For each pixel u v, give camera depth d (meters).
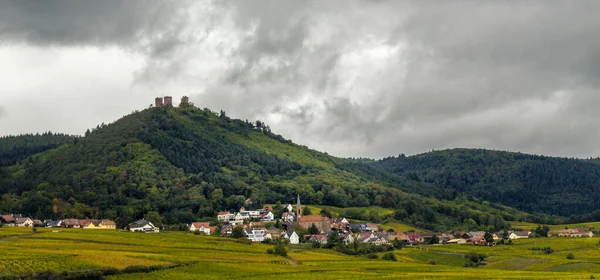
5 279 133.12
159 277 148.88
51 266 144.88
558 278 155.25
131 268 151.12
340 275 162.62
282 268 174.50
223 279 152.25
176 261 167.00
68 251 167.25
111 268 148.00
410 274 169.12
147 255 173.25
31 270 140.50
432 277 160.62
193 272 157.62
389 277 158.88
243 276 157.25
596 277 157.38
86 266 148.25
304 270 173.12
